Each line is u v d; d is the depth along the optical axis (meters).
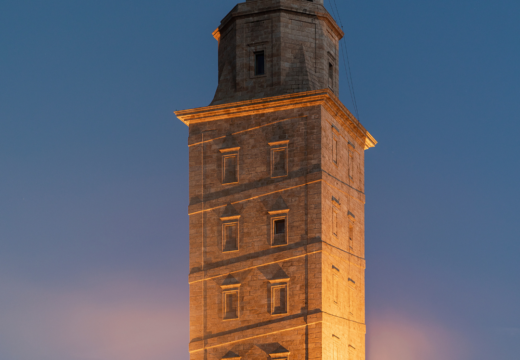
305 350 68.50
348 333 73.88
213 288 72.00
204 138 75.12
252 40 75.81
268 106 73.38
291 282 70.06
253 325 70.31
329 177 72.44
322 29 76.62
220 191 73.75
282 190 71.94
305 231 70.56
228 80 76.56
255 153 73.38
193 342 71.44
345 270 74.50
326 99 72.06
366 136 81.31
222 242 72.75
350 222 77.06
